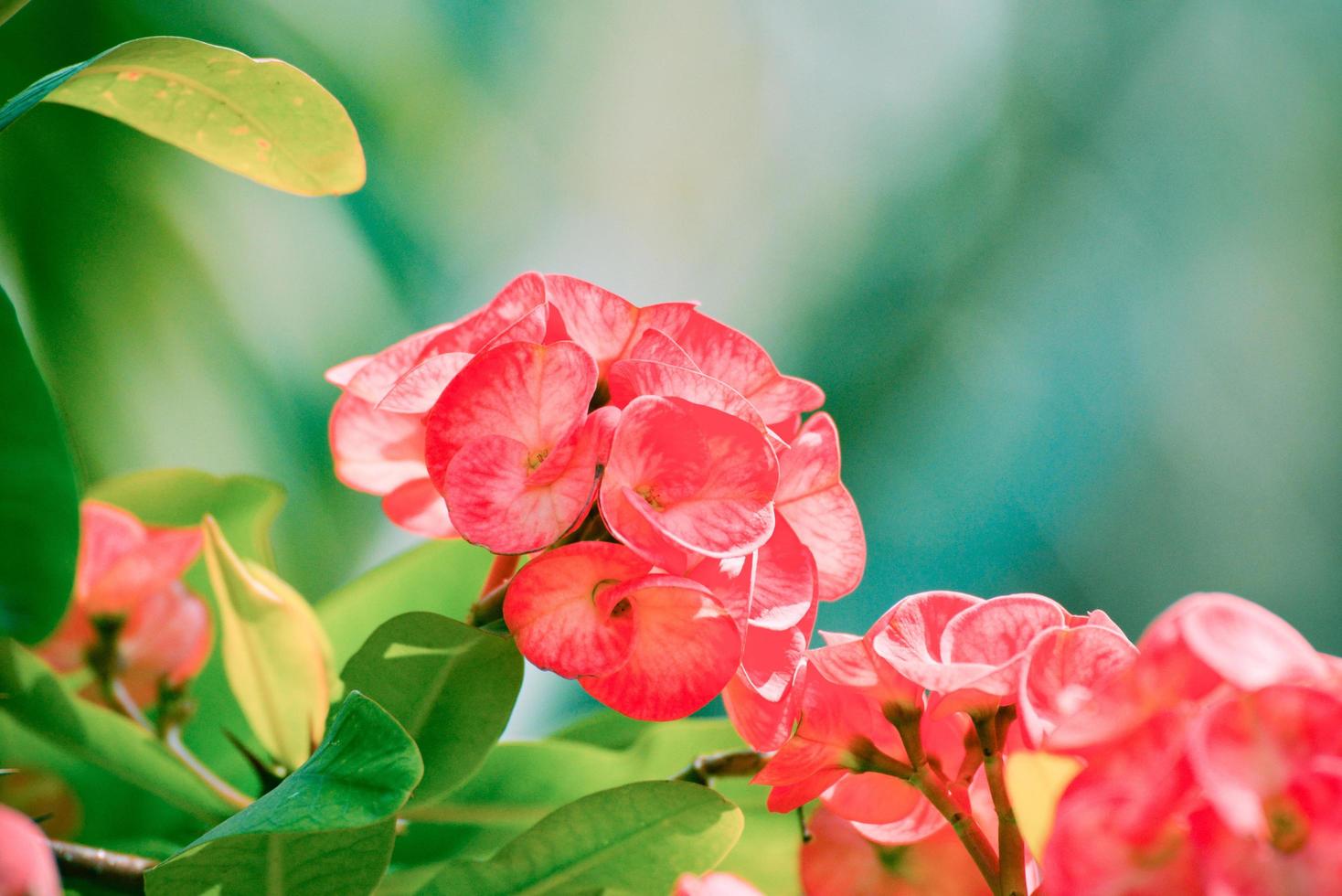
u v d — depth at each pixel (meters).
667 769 0.60
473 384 0.55
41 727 0.58
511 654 0.56
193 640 0.62
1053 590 1.83
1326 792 0.51
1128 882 0.51
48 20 0.73
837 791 0.57
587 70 1.66
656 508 0.55
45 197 0.81
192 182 0.91
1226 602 0.52
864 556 0.58
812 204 1.84
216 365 0.90
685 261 1.76
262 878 0.53
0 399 0.54
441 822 0.60
